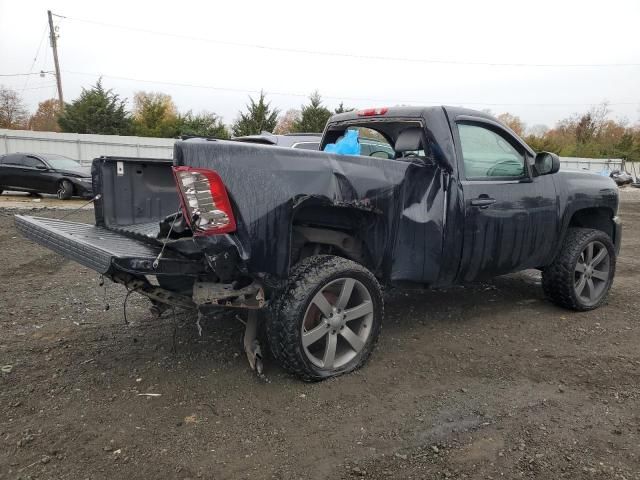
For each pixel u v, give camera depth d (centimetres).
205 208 289
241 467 252
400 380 346
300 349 321
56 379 342
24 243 848
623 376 352
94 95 3600
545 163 439
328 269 329
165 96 5144
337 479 243
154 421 292
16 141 2455
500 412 305
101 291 560
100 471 247
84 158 2581
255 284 317
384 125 482
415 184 380
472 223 401
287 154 316
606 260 512
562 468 250
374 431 284
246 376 347
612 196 520
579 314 490
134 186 434
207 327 441
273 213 304
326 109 3581
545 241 458
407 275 384
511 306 514
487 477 244
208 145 291
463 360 380
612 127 6781
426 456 261
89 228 405
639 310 503
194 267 310
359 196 341
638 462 255
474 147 418
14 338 414
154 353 387
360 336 357
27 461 254
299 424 291
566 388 336
